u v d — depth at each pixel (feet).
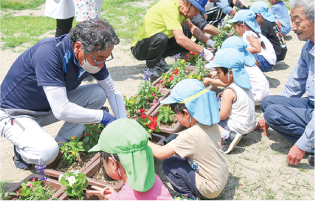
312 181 9.18
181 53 20.29
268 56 15.20
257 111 13.57
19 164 9.51
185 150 7.32
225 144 10.38
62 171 9.12
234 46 11.82
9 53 20.52
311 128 8.88
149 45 15.51
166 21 14.37
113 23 28.86
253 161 10.10
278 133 11.79
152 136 10.42
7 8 36.01
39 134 8.44
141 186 5.74
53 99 8.11
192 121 7.43
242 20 15.01
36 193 7.08
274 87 15.90
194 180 7.73
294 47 22.00
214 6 21.88
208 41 16.70
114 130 5.92
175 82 13.94
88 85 10.34
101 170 9.09
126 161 5.76
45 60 7.89
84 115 8.52
